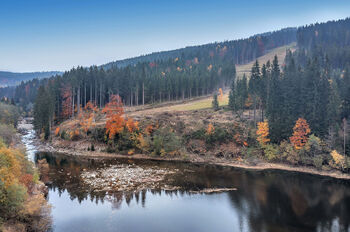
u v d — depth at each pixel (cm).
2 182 2644
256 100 8538
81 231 2958
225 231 3052
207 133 7538
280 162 6588
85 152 7588
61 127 9369
